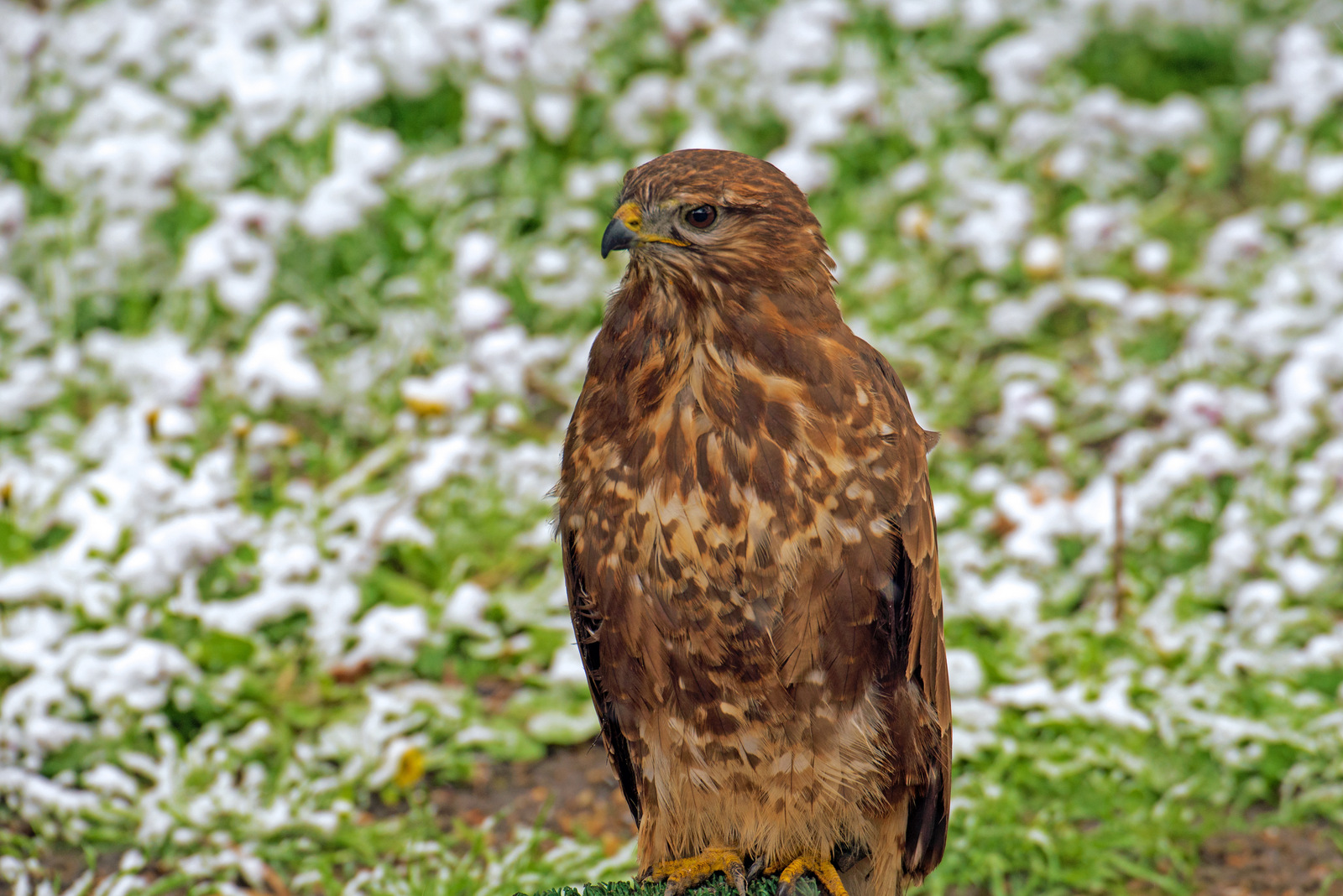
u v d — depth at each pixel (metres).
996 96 15.20
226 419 11.33
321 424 11.66
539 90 13.96
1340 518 9.99
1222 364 12.20
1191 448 10.73
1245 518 10.39
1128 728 8.97
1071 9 16.66
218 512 9.51
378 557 10.13
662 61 14.98
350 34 13.49
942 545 10.39
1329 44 16.92
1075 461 11.55
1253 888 8.25
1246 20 17.38
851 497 5.49
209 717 9.10
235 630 9.24
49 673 8.76
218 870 8.18
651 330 5.57
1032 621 9.70
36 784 8.36
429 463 9.91
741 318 5.45
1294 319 11.81
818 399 5.46
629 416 5.58
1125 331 12.92
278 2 13.67
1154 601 10.01
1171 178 15.07
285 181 13.09
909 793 6.13
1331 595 10.20
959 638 9.71
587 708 9.51
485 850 8.28
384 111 14.41
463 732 9.10
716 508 5.45
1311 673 9.56
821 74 14.82
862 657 5.70
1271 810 8.91
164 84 14.17
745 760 5.88
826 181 13.06
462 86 14.34
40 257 12.68
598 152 14.23
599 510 5.66
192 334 12.11
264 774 8.72
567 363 12.27
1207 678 9.33
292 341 11.04
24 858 8.26
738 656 5.62
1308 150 15.17
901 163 14.53
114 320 12.73
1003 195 13.00
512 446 11.53
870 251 13.54
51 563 9.37
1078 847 8.32
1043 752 8.84
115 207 12.38
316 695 9.26
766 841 6.05
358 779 8.78
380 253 12.95
